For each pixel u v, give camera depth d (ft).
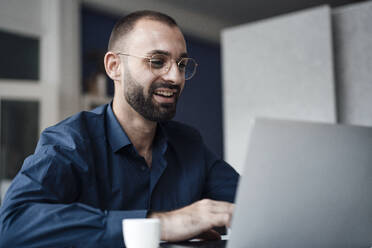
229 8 17.56
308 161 2.35
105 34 15.69
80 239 2.58
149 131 3.93
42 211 2.65
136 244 2.09
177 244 2.65
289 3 17.07
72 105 13.87
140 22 3.72
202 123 19.27
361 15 10.16
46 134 3.54
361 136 2.55
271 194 2.23
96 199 3.52
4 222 2.66
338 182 2.52
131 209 3.79
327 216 2.54
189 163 4.25
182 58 3.72
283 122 2.19
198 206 2.70
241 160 11.78
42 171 3.07
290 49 11.03
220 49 20.44
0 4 12.46
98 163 3.70
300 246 2.47
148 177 3.91
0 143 12.37
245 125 11.79
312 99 10.56
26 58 13.28
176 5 17.13
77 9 14.25
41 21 13.48
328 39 10.35
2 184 12.27
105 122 3.93
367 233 2.83
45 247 2.56
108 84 15.47
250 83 11.76
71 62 13.94
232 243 2.19
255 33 11.74
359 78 10.13
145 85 3.64
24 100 12.78
